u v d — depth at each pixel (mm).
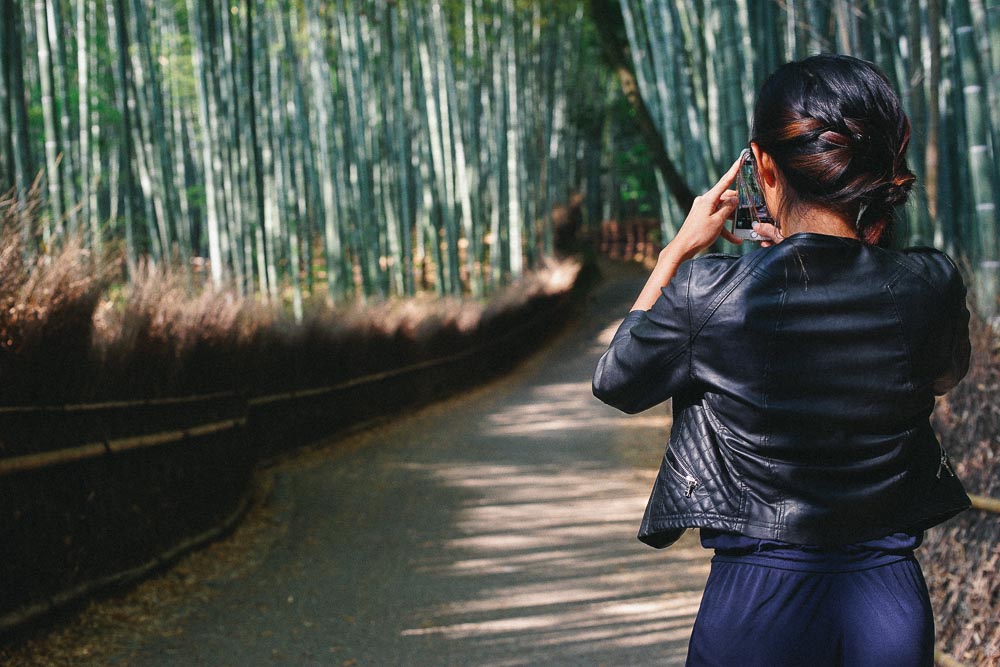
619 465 8547
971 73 3521
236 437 6379
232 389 6312
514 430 10781
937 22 4434
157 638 3893
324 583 4844
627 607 4344
